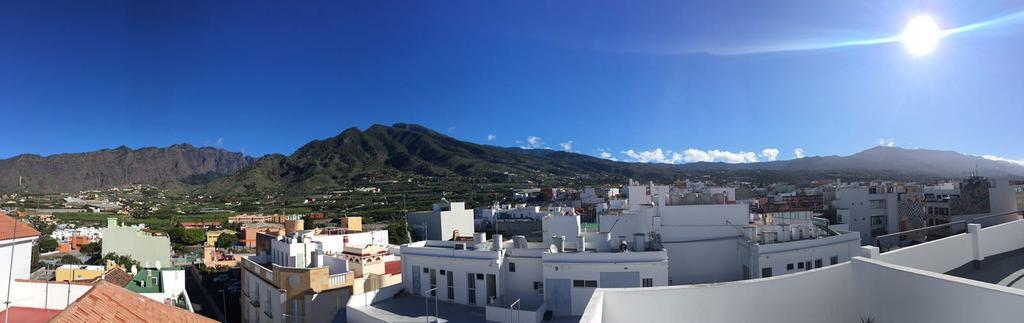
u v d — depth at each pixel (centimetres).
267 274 4269
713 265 3662
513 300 3259
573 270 3025
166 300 4131
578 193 16500
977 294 1208
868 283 1516
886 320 1445
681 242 3662
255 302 4541
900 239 7981
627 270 2969
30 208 16550
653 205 4772
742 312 1513
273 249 4947
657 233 3616
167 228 13600
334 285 3928
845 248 3659
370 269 4344
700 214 3944
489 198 19925
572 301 3016
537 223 9500
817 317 1545
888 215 8650
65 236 12044
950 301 1267
